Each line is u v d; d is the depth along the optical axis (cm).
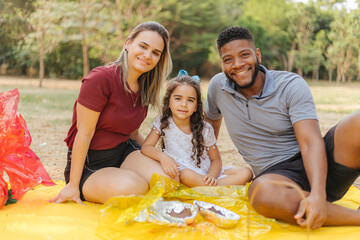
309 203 206
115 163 288
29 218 225
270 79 264
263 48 3472
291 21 3647
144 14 2453
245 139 274
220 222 218
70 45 2730
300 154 252
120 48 2270
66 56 2759
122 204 233
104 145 276
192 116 301
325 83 3222
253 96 264
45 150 473
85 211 241
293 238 204
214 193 265
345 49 3058
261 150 267
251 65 260
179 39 2997
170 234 207
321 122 816
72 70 2786
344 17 3184
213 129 309
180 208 235
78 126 263
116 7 2327
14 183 255
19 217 226
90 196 258
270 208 218
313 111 249
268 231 212
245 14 3506
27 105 935
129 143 306
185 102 289
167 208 235
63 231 209
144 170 274
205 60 3114
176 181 270
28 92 1345
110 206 229
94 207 250
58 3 1959
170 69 301
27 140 272
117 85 269
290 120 261
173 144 297
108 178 252
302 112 248
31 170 278
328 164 240
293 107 253
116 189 247
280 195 216
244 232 213
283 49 3588
